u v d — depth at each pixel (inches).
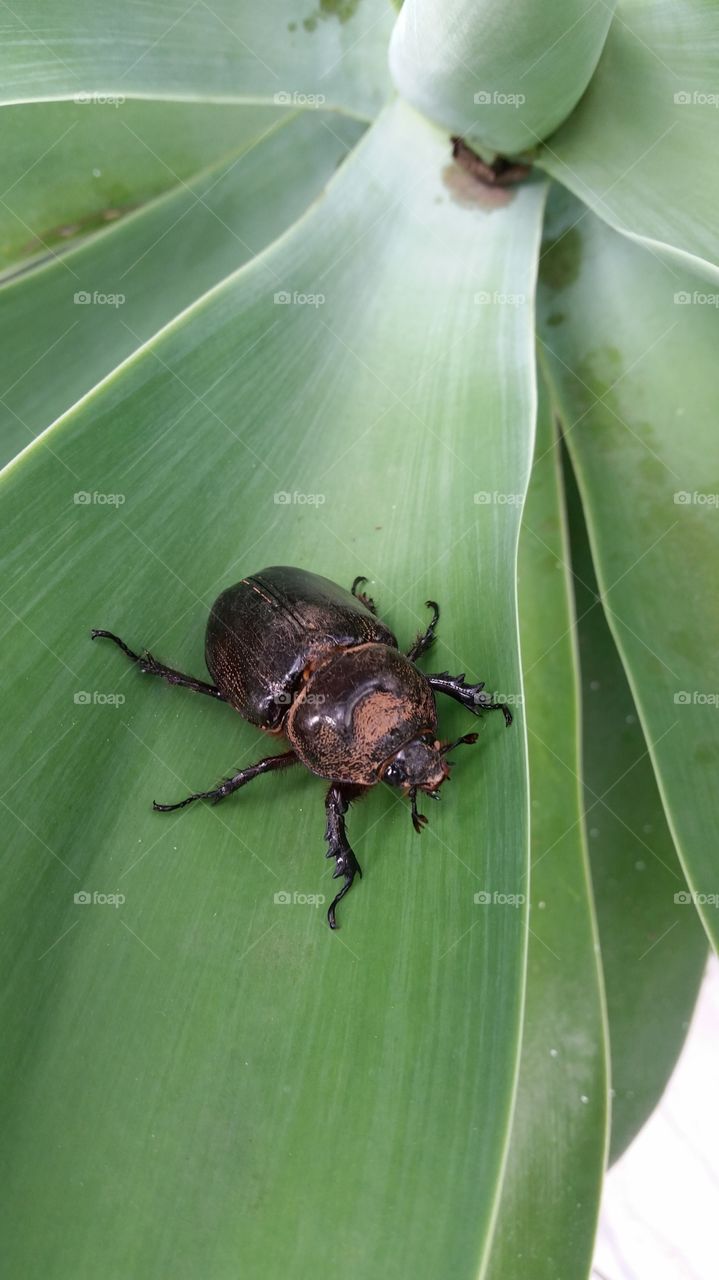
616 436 6.6
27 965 4.4
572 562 7.6
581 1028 6.4
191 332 5.6
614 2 5.5
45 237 6.5
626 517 6.4
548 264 6.9
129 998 4.4
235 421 5.6
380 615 5.9
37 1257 4.0
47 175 6.5
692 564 6.2
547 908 6.6
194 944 4.6
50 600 4.9
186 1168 4.2
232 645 5.4
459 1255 4.0
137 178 6.6
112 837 4.8
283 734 5.8
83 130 6.5
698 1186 8.6
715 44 6.1
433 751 5.4
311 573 5.6
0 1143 4.1
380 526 5.7
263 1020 4.5
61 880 4.6
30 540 4.9
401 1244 4.0
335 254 6.2
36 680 4.8
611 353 6.7
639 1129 6.7
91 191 6.6
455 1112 4.2
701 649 6.0
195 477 5.4
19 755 4.7
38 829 4.6
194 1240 4.0
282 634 5.6
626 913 7.0
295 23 6.4
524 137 6.1
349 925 4.7
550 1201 6.1
